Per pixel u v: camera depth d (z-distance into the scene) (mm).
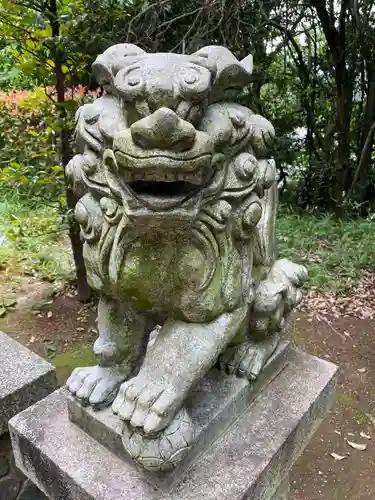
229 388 1149
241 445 1089
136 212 834
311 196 4566
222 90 925
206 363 981
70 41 2088
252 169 933
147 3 2533
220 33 2715
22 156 2539
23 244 3408
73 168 992
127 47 933
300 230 3861
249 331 1178
